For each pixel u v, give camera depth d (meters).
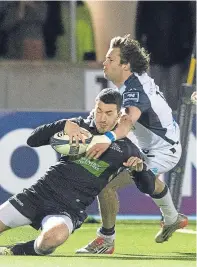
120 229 31.98
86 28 42.69
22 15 42.19
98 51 42.62
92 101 41.72
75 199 21.75
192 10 40.53
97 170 21.78
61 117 34.44
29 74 41.59
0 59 42.06
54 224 21.22
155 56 40.66
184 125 30.97
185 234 30.62
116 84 24.61
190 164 35.19
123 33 41.62
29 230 30.83
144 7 40.81
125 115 22.31
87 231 31.14
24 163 34.44
